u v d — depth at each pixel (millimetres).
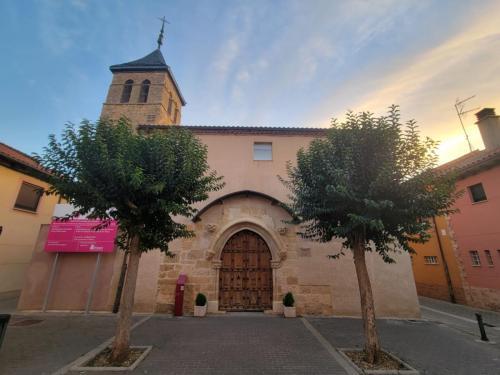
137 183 5312
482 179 13656
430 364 5656
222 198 10938
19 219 13445
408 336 7703
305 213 7043
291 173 7805
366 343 5848
